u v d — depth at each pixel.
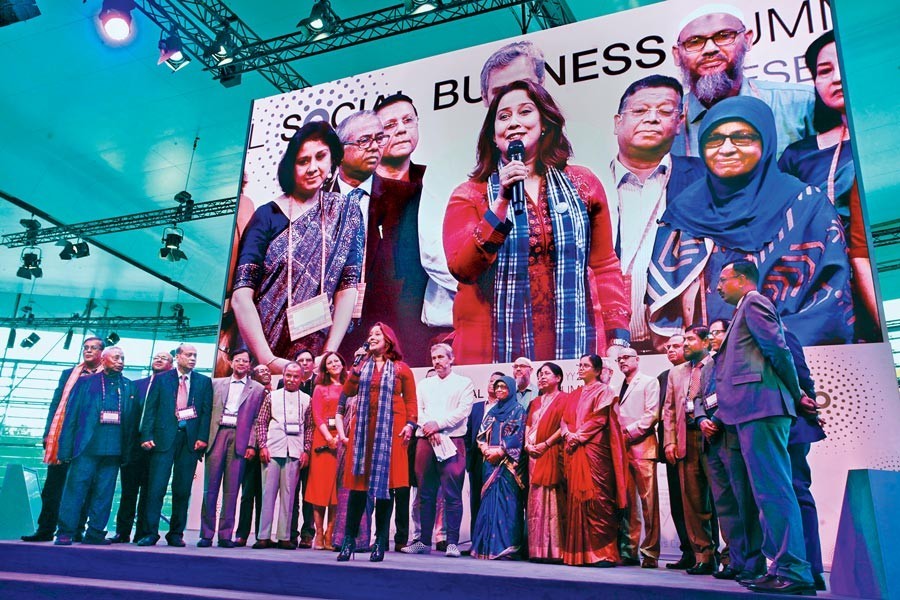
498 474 4.17
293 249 5.80
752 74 4.85
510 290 5.01
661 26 5.20
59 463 4.17
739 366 2.87
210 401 4.34
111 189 10.45
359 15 6.78
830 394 4.11
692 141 4.88
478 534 4.09
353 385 4.21
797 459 3.38
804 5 4.84
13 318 14.55
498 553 3.99
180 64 6.99
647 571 3.55
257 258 5.86
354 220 5.69
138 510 4.18
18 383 14.28
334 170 5.91
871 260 4.24
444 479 4.50
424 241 5.41
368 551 3.74
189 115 8.65
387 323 5.30
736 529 3.15
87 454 3.99
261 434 4.52
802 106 4.67
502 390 4.39
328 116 6.09
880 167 8.83
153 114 8.66
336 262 5.63
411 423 4.34
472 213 5.30
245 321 5.71
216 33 6.96
